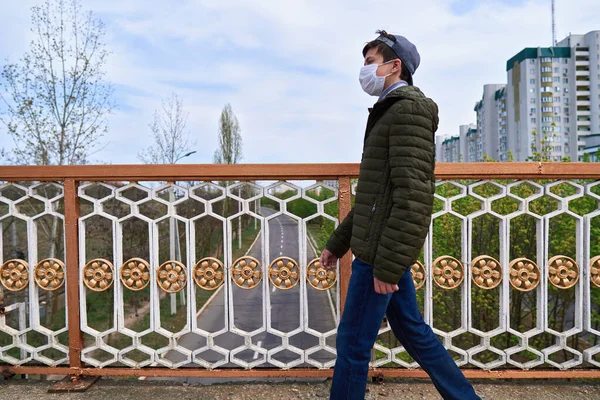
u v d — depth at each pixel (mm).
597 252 5734
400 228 1533
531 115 63656
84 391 2395
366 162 1724
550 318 6828
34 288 2496
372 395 2336
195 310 2457
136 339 2467
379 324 1772
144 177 2389
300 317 2447
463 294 2434
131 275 2463
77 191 2453
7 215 2486
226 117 35844
